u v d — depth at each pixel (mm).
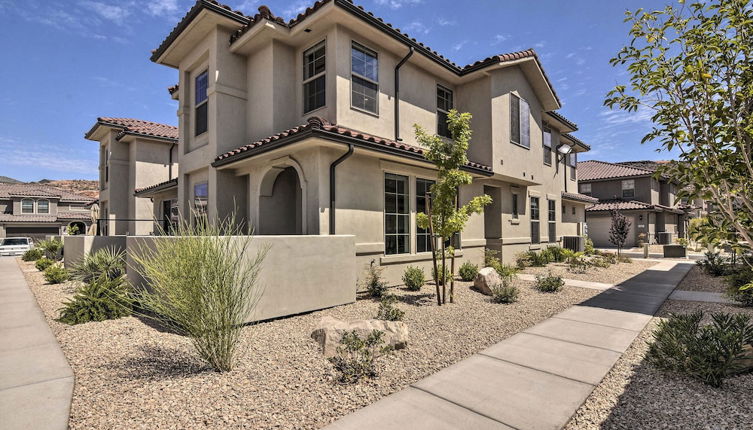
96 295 6949
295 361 4758
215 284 4414
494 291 8523
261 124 10391
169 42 11258
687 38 3346
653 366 4660
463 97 13164
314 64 10102
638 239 27781
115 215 18938
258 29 9680
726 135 3188
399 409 3605
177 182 12703
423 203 10797
